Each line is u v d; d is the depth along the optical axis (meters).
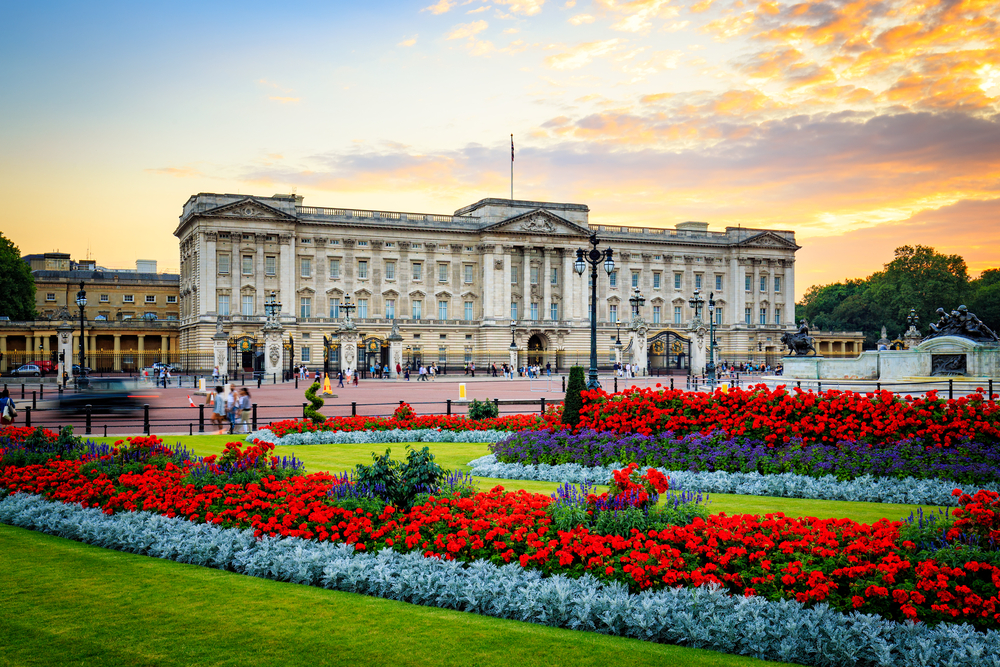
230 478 19.59
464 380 106.25
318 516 16.47
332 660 11.73
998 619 11.55
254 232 126.50
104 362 139.00
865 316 199.62
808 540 13.95
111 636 12.60
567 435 28.81
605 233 151.88
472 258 142.62
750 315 162.12
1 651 12.05
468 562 14.85
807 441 25.72
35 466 22.34
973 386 47.16
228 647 12.18
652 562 13.61
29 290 135.62
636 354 107.06
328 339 119.00
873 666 11.34
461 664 11.60
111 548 17.56
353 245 134.88
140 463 22.14
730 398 28.22
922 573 12.27
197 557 16.33
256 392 74.00
